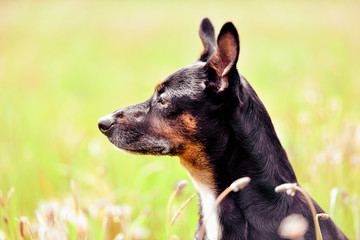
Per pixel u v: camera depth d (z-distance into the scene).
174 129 5.00
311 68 14.04
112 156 8.14
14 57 16.61
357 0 28.72
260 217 4.52
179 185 4.59
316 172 6.45
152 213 6.81
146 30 23.55
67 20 26.34
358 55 16.17
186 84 5.00
